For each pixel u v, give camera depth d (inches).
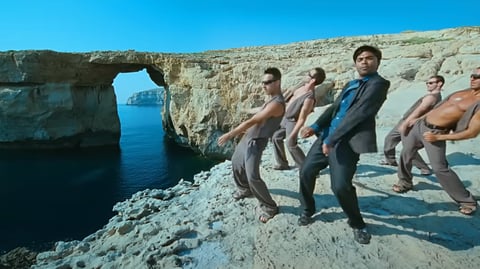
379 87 105.7
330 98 785.6
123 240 148.9
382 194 173.6
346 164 113.4
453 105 139.9
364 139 109.4
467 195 146.3
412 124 164.7
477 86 132.8
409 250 119.7
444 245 122.4
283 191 178.5
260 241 130.3
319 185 188.2
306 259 115.7
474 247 120.6
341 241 126.6
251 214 155.6
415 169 216.5
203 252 126.3
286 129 208.7
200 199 190.2
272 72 136.5
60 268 130.1
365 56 109.0
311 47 1064.2
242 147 154.3
